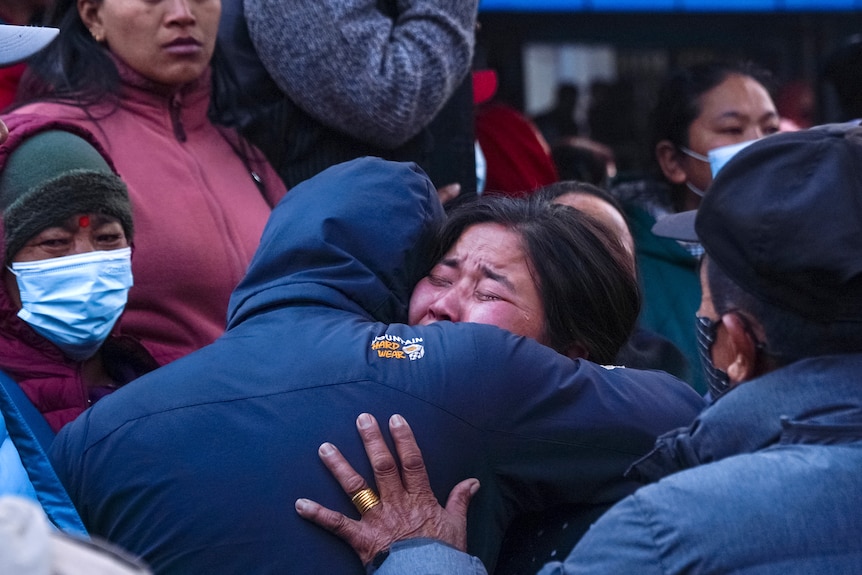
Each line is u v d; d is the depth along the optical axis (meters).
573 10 11.34
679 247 6.19
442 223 3.87
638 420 3.47
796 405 2.70
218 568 3.19
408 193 3.78
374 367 3.33
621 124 14.00
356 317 3.53
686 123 6.61
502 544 3.58
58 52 4.80
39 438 3.93
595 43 12.12
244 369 3.37
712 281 2.86
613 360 3.96
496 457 3.35
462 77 5.35
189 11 4.75
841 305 2.66
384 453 3.22
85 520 3.37
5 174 4.10
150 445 3.29
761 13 12.27
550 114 13.25
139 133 4.73
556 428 3.38
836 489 2.58
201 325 4.64
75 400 4.19
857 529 2.54
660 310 6.06
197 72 4.84
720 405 2.80
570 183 5.27
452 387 3.33
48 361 4.20
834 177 2.65
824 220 2.62
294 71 5.06
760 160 2.73
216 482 3.22
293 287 3.55
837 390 2.68
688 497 2.63
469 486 3.29
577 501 3.45
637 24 12.16
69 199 4.07
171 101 4.88
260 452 3.23
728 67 6.71
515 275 3.74
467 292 3.74
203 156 4.93
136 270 4.53
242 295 3.63
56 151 4.13
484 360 3.38
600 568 2.68
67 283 4.08
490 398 3.34
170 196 4.66
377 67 4.99
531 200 3.99
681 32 12.33
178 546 3.22
